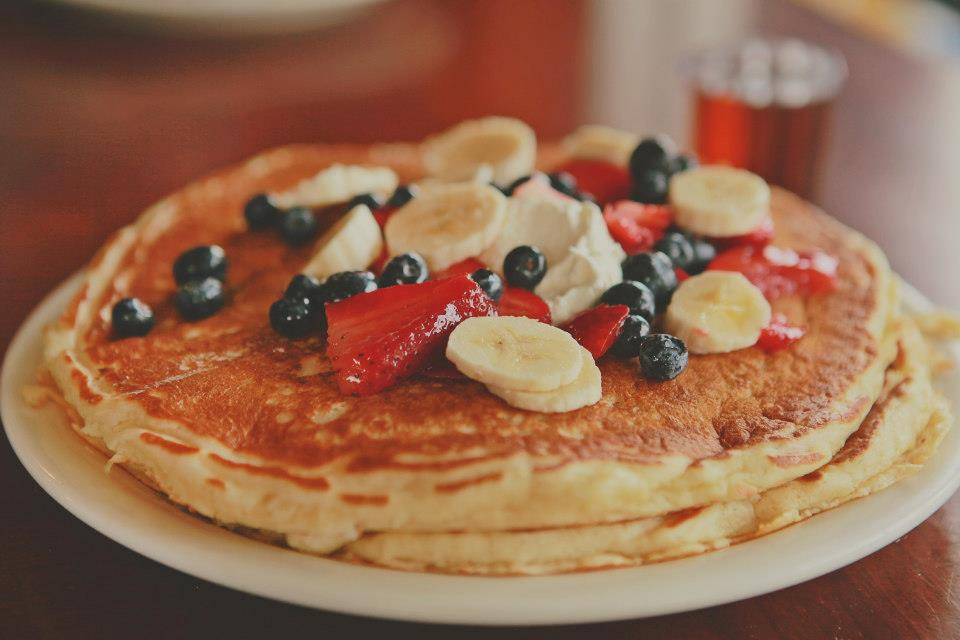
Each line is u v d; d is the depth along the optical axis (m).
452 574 0.35
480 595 0.35
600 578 0.35
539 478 0.36
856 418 0.39
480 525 0.36
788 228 0.50
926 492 0.38
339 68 0.72
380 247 0.45
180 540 0.36
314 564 0.35
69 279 0.48
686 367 0.40
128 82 0.69
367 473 0.36
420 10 0.82
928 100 0.67
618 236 0.45
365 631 0.36
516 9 0.84
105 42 0.73
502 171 0.51
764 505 0.37
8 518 0.39
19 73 0.69
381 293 0.40
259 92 0.68
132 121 0.65
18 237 0.55
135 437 0.38
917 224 0.56
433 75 0.72
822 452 0.38
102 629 0.36
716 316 0.41
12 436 0.40
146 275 0.46
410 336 0.39
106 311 0.44
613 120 0.68
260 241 0.48
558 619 0.34
